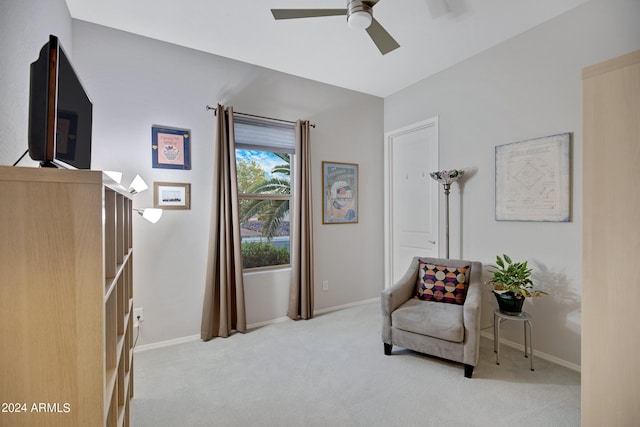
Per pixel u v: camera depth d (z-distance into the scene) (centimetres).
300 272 336
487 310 288
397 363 237
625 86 126
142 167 263
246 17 235
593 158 135
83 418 79
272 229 341
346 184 382
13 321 75
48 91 94
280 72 333
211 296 281
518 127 262
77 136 125
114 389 111
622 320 127
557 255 239
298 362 239
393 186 405
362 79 351
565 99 233
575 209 228
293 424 170
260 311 323
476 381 211
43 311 76
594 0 216
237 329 295
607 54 211
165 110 272
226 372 224
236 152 318
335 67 320
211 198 287
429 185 354
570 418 173
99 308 80
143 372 224
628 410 125
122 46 254
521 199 260
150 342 266
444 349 221
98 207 80
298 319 336
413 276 285
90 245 79
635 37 199
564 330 235
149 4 219
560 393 197
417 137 368
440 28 252
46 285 77
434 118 338
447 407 184
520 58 260
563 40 233
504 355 251
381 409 182
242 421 172
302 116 348
